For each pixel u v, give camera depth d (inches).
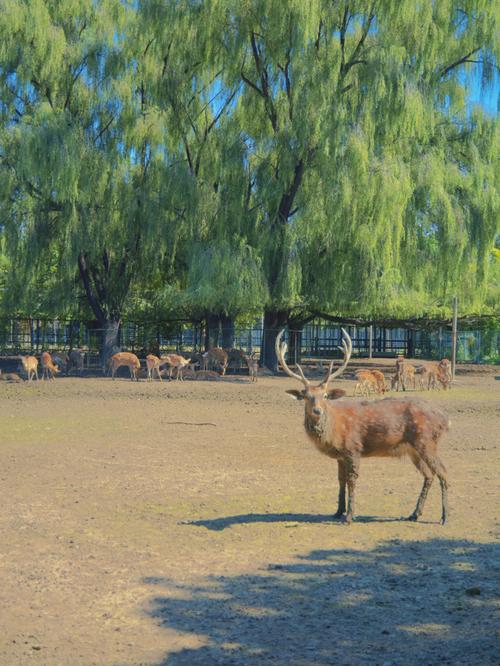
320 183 1264.8
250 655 221.1
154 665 214.8
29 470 499.2
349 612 254.8
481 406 908.0
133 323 1745.8
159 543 334.3
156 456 555.5
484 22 1333.7
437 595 271.0
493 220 1310.3
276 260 1336.1
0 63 1375.5
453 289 1364.4
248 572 295.4
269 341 1446.9
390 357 2057.1
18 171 1318.9
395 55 1216.8
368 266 1282.0
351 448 371.2
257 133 1400.1
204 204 1348.4
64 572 294.5
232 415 810.2
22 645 228.4
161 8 1321.4
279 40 1274.6
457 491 444.1
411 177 1277.1
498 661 215.2
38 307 1508.4
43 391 1053.2
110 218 1402.6
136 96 1455.5
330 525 366.6
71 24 1440.7
